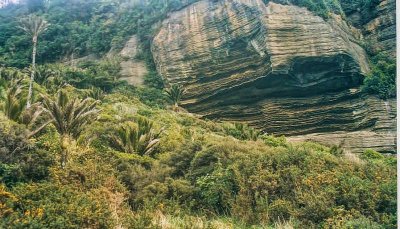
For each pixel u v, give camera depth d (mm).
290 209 7926
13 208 6453
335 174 8609
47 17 69375
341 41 40688
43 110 13398
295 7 43750
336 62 39969
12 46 60500
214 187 9383
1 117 12711
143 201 9188
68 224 6086
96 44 59750
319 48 40281
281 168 9352
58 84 37094
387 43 45219
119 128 15727
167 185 9898
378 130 36312
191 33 49031
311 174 8711
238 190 9156
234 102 42844
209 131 28859
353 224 6734
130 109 31000
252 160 9812
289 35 41281
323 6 44312
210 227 7285
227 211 8984
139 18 60969
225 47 45000
